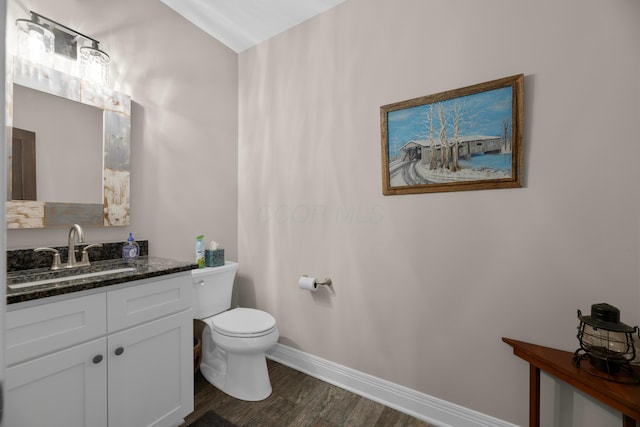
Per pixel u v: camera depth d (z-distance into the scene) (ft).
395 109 5.41
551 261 4.24
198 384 6.11
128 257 5.36
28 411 3.06
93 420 3.56
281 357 7.02
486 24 4.67
